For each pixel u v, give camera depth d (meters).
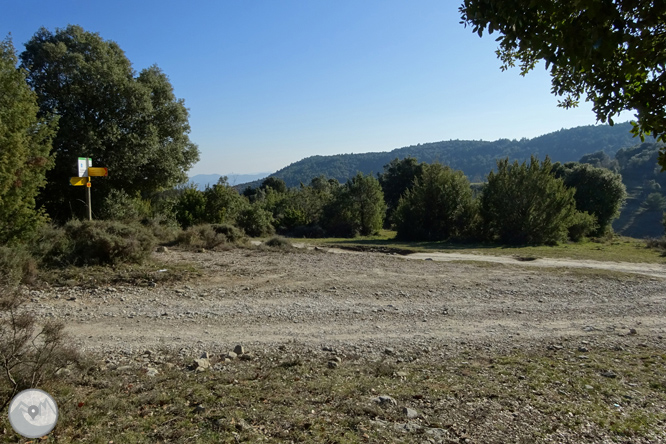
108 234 11.40
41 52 20.95
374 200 38.97
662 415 4.32
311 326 7.61
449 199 31.00
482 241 29.39
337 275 12.12
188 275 10.84
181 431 3.48
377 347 6.61
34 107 12.30
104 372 5.00
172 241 16.92
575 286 11.82
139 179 24.69
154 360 5.64
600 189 38.81
